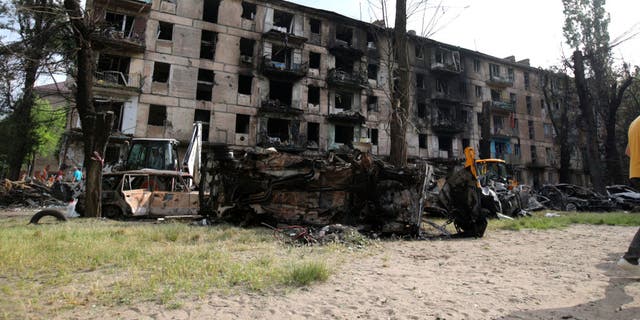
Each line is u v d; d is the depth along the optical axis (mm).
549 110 32094
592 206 17922
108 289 2779
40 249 4180
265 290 2869
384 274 3584
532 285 3219
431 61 34938
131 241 5055
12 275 3168
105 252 4062
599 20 26812
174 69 24156
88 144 9625
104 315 2242
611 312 2475
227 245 5074
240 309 2410
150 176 10758
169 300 2529
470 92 36594
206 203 9016
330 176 7484
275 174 7891
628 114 32688
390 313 2412
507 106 37875
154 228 6617
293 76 27891
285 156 7957
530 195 16250
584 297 2846
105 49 22484
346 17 30375
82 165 22016
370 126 30609
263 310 2402
